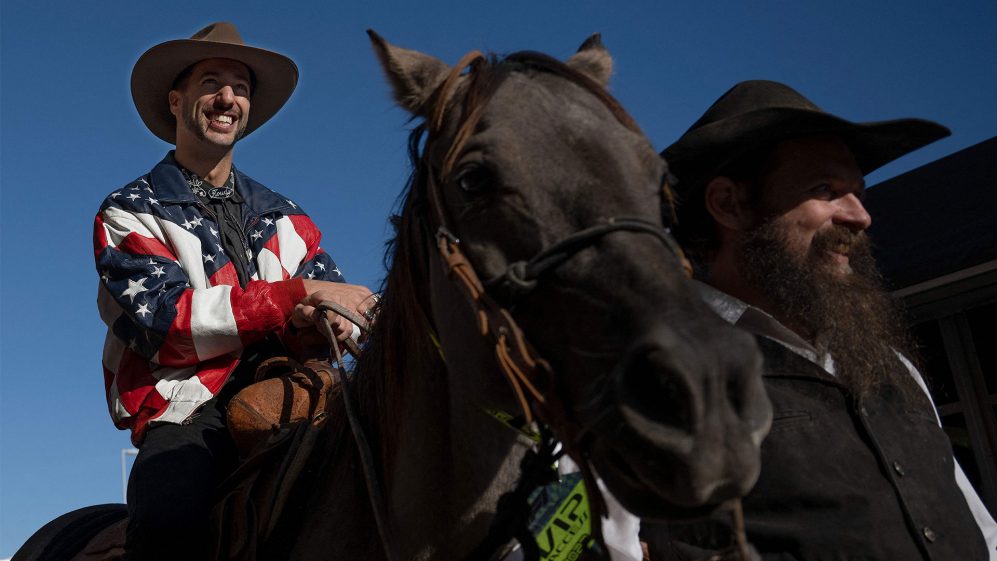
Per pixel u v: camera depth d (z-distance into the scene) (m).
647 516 1.31
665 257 1.40
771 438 1.93
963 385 5.44
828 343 2.12
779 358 2.03
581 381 1.40
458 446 1.73
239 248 2.85
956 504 1.98
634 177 1.50
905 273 5.38
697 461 1.18
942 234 5.32
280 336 2.55
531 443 1.79
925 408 2.14
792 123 2.17
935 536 1.89
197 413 2.42
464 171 1.55
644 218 1.45
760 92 2.47
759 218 2.27
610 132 1.55
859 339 2.07
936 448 2.05
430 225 1.71
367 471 1.81
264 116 3.51
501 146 1.53
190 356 2.43
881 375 2.04
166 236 2.66
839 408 2.01
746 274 2.26
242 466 2.12
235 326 2.39
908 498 1.92
